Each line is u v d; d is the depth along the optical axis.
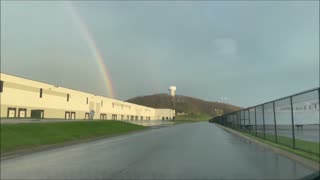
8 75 56.56
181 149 21.09
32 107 62.84
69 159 16.44
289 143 23.30
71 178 10.95
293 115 21.66
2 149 19.94
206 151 19.75
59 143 25.88
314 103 18.27
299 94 19.06
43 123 36.97
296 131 27.03
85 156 17.77
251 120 43.22
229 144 24.97
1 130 26.66
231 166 13.53
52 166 13.88
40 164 14.58
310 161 14.20
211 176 11.28
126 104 115.75
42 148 22.70
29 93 62.06
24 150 20.75
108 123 54.62
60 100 72.62
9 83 56.75
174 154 18.19
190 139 31.22
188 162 14.84
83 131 37.34
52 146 24.19
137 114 130.50
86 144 26.61
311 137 24.88
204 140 29.64
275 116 24.59
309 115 19.48
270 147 21.95
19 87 59.28
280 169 12.77
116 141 29.66
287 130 31.25
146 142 27.89
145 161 15.30
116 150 21.06
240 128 48.25
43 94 66.38
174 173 11.87
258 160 15.48
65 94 74.69
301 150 18.50
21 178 11.02
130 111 120.75
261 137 30.31
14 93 57.97
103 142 28.75
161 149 21.25
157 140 30.23
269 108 29.67
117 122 60.34
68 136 30.84
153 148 22.09
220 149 20.97
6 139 23.33
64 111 74.06
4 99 55.53
